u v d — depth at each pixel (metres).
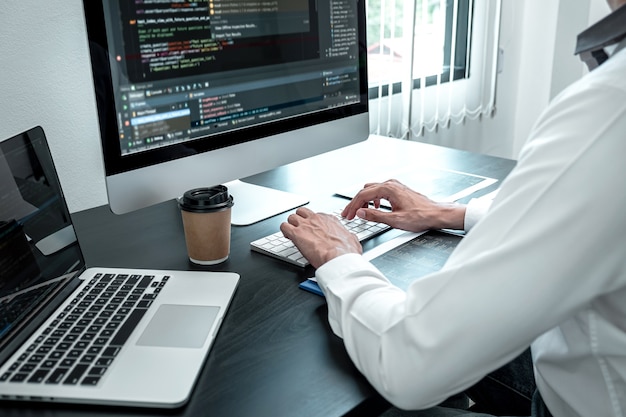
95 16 0.78
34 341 0.64
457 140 2.38
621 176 0.47
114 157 0.84
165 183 0.91
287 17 1.04
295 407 0.57
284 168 1.37
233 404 0.57
